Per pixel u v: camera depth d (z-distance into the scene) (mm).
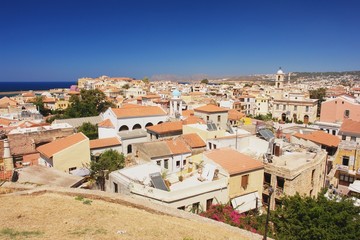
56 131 50875
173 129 53250
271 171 30656
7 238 14422
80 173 37062
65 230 15781
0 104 109188
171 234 16438
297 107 98312
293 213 22156
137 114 61625
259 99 119500
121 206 20688
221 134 45594
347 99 79000
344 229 19922
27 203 20156
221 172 29109
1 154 42750
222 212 24344
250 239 17125
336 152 47156
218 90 178125
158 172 28516
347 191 42500
